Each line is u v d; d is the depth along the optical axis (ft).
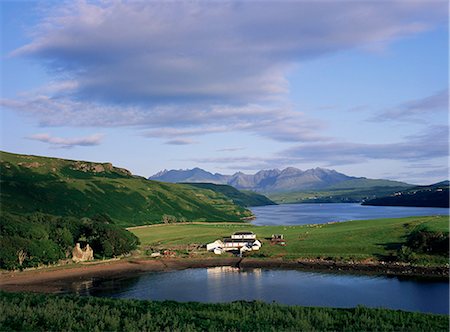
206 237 540.93
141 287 304.71
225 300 263.49
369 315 163.12
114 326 134.51
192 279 330.34
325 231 517.55
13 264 346.33
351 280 311.47
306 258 385.70
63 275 342.85
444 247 357.82
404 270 331.57
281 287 295.07
